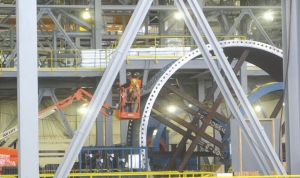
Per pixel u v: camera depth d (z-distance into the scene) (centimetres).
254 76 4544
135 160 3238
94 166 3441
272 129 2430
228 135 3147
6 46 4797
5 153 3441
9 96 4866
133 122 3575
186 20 1934
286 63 2159
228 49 3534
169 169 3456
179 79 4525
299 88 2139
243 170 2431
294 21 2131
